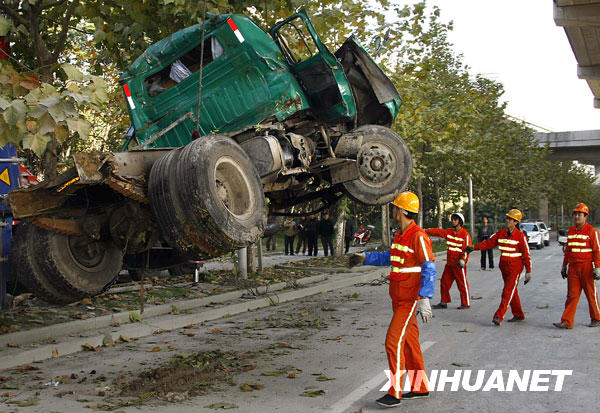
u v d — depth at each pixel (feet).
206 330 33.06
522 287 50.70
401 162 34.14
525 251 32.94
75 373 23.38
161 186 20.88
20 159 28.89
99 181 20.74
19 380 22.29
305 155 29.55
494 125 116.16
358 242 127.85
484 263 70.49
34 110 18.94
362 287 54.60
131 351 27.61
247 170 23.09
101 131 65.21
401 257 19.33
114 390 20.62
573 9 79.10
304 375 22.29
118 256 26.07
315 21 38.52
